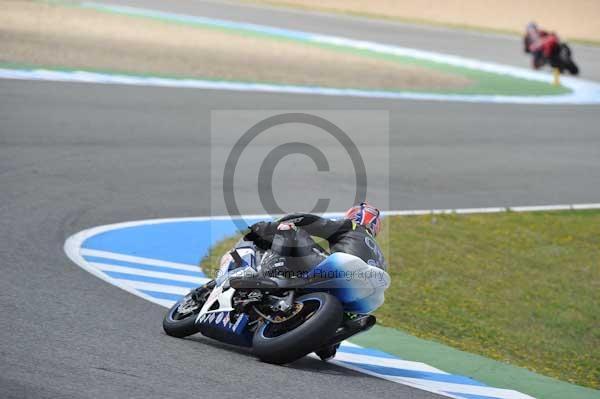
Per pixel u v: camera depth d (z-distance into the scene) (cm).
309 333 2081
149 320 2561
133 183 4909
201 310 2325
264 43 12581
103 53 9494
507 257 4731
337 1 19362
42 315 2420
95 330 2328
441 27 16988
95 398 1720
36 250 3356
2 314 2364
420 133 7694
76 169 5025
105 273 3162
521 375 2653
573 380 3123
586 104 10475
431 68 12106
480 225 5209
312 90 9044
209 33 12925
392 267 4178
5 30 10200
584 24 18550
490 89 10769
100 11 13925
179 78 8675
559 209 5872
